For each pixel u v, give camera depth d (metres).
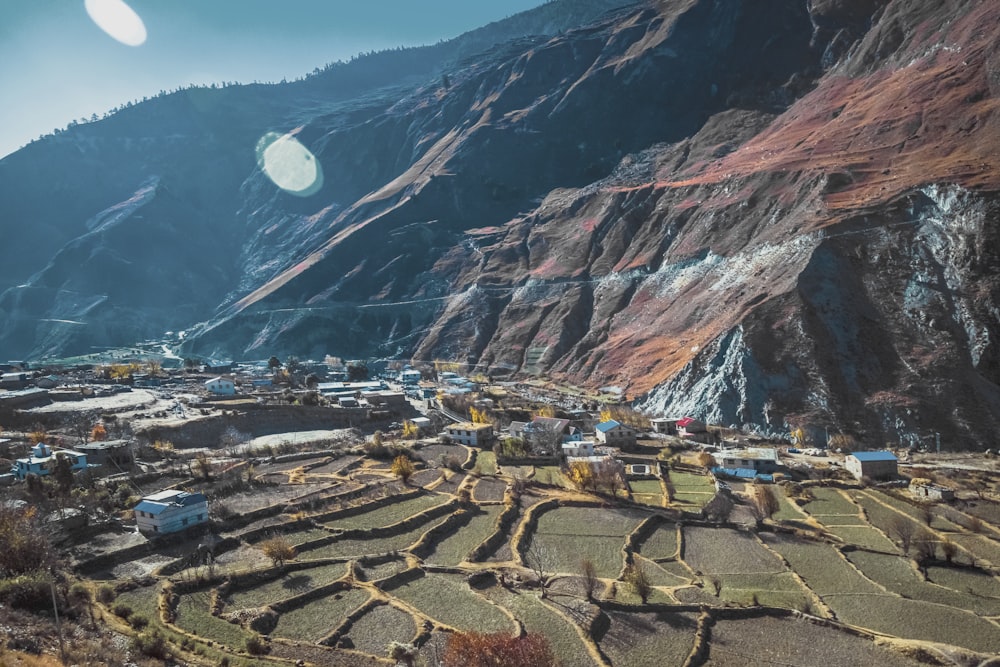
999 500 99.00
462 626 58.25
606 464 104.50
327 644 54.53
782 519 92.00
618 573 72.44
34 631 48.69
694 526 89.25
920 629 62.69
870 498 100.88
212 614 57.88
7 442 107.44
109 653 47.09
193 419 129.12
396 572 69.38
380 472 104.38
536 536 83.56
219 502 85.81
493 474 106.25
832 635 60.44
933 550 80.62
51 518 74.88
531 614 60.94
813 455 126.19
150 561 68.50
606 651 55.94
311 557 72.38
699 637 58.62
